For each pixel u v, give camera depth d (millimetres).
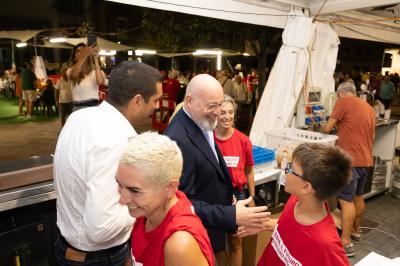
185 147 1580
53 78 11539
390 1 3053
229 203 1803
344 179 1152
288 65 3650
